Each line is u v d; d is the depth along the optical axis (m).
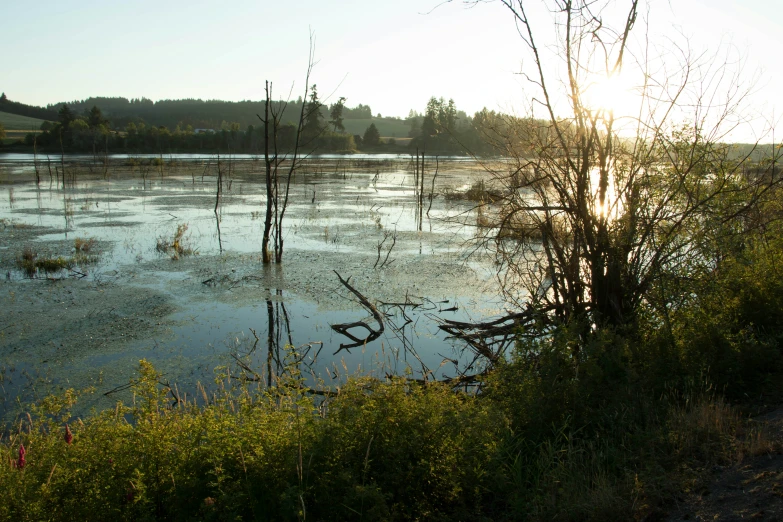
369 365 7.97
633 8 6.20
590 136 6.44
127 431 3.81
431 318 9.98
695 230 6.52
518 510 3.79
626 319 6.39
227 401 5.63
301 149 67.25
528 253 11.22
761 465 3.67
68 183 33.41
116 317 9.75
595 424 4.78
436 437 4.08
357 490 3.44
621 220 6.61
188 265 13.52
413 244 16.38
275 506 3.52
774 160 7.18
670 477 3.77
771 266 6.89
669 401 4.93
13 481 3.41
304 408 4.25
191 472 3.63
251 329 9.38
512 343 8.12
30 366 7.75
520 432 4.75
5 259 13.67
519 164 6.93
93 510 3.34
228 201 26.55
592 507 3.53
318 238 17.28
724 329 5.59
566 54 6.32
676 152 6.72
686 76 6.52
